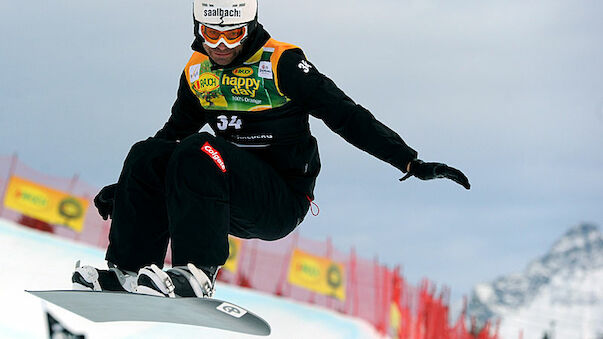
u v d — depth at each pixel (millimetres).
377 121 10531
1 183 47438
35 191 47406
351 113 10406
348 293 52125
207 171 9719
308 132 11281
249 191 10273
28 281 33062
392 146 10289
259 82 10680
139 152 10359
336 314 51031
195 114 11891
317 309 51000
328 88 10547
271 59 10609
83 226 47844
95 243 47906
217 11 10031
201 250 9562
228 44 10211
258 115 10891
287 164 11109
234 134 11125
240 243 51312
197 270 9320
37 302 27797
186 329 24156
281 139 11000
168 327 24047
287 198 10922
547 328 77062
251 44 10539
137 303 7996
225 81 10859
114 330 22328
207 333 23828
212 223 9664
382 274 52875
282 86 10586
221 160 9906
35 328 25312
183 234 9602
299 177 11227
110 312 7719
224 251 9727
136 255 10289
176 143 10500
